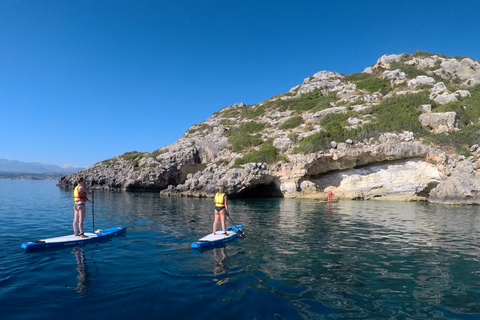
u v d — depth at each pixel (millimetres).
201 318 4059
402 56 49250
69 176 47906
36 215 13742
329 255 7344
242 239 9117
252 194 30922
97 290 4938
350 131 29156
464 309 4430
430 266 6508
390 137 26828
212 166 32062
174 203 21875
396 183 26156
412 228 11531
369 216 15133
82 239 8359
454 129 27328
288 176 28203
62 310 4207
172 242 8602
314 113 39438
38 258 6738
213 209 17875
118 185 41969
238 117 50438
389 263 6707
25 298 4578
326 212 16859
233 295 4820
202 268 6184
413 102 32375
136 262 6531
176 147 43750
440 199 23125
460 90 34844
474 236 9992
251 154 31078
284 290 5070
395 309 4410
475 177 23422
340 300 4703
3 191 31609
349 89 44469
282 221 13195
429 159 25297
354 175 27781
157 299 4617
